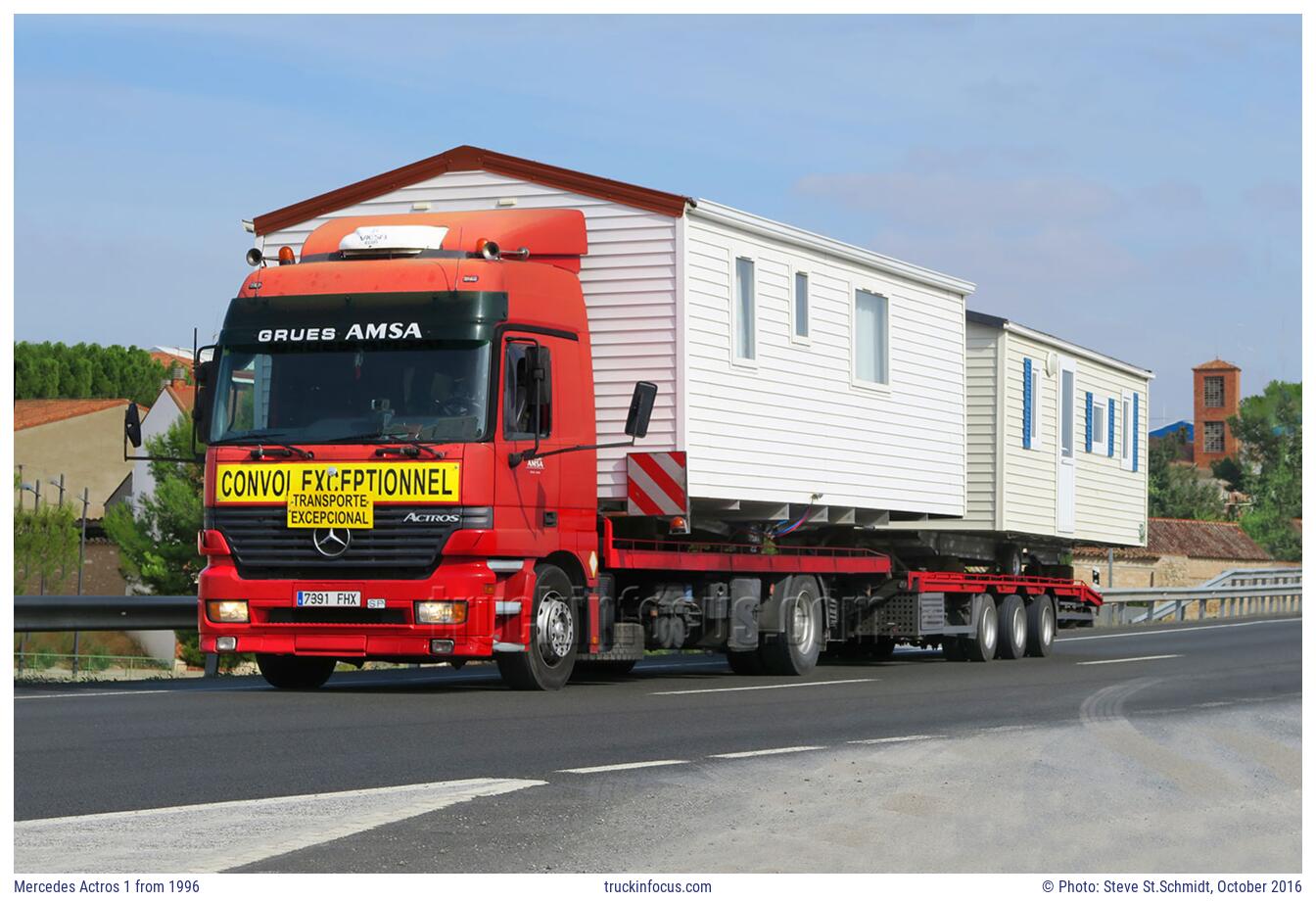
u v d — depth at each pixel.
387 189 18.22
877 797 9.21
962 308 22.92
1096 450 29.53
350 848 7.51
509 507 14.68
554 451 15.32
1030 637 25.28
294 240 18.59
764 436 18.38
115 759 9.99
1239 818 8.95
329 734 11.48
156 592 48.94
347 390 14.66
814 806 8.88
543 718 12.80
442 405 14.47
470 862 7.31
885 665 22.44
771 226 18.45
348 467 14.46
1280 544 102.56
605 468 17.09
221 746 10.67
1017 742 11.88
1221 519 100.00
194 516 48.50
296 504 14.57
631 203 17.19
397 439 14.40
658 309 17.05
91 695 14.55
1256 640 29.22
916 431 21.66
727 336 17.75
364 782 9.30
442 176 18.05
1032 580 25.78
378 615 14.52
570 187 17.45
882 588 21.95
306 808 8.43
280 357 14.86
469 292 14.70
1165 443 103.50
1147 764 10.90
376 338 14.68
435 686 16.19
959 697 15.84
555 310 15.66
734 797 9.08
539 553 15.13
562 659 15.62
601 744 11.21
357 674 18.59
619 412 17.11
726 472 17.66
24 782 9.10
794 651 19.36
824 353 19.66
